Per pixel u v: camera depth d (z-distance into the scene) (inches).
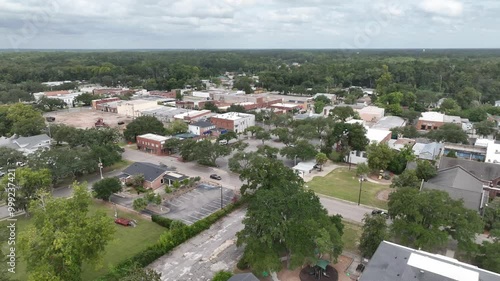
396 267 1368.1
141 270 1425.9
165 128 4525.1
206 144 3442.4
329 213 2393.0
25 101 6437.0
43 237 1417.3
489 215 2123.5
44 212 1552.7
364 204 2546.8
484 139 3836.1
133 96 7258.9
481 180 2618.1
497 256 1596.9
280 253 1713.8
